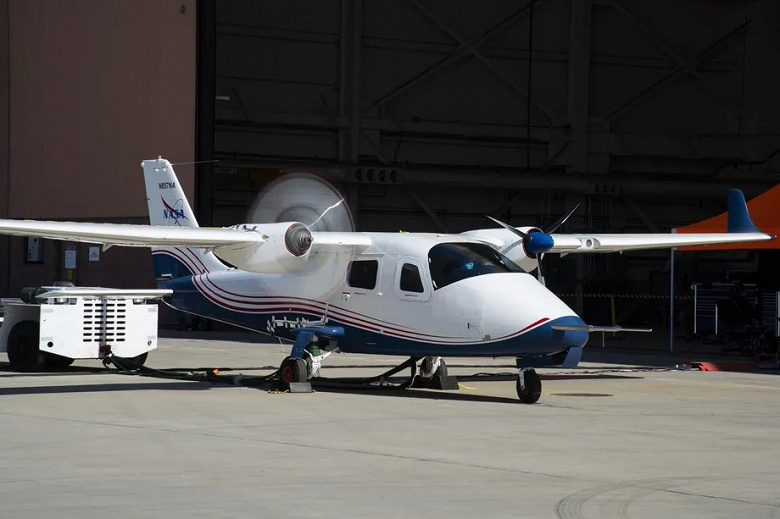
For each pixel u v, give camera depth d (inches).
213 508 366.6
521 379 717.9
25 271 1956.2
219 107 1785.2
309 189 1835.6
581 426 596.4
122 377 891.4
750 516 364.5
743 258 1907.0
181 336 1465.3
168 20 1670.8
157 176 968.3
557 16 1943.9
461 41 1897.1
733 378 929.5
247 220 1824.6
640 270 2022.6
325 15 1840.6
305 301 826.8
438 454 490.3
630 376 948.6
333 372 984.9
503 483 420.2
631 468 458.6
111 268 1803.6
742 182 1983.3
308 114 1833.2
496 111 1926.7
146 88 1715.1
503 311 706.8
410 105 1889.8
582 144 1950.1
